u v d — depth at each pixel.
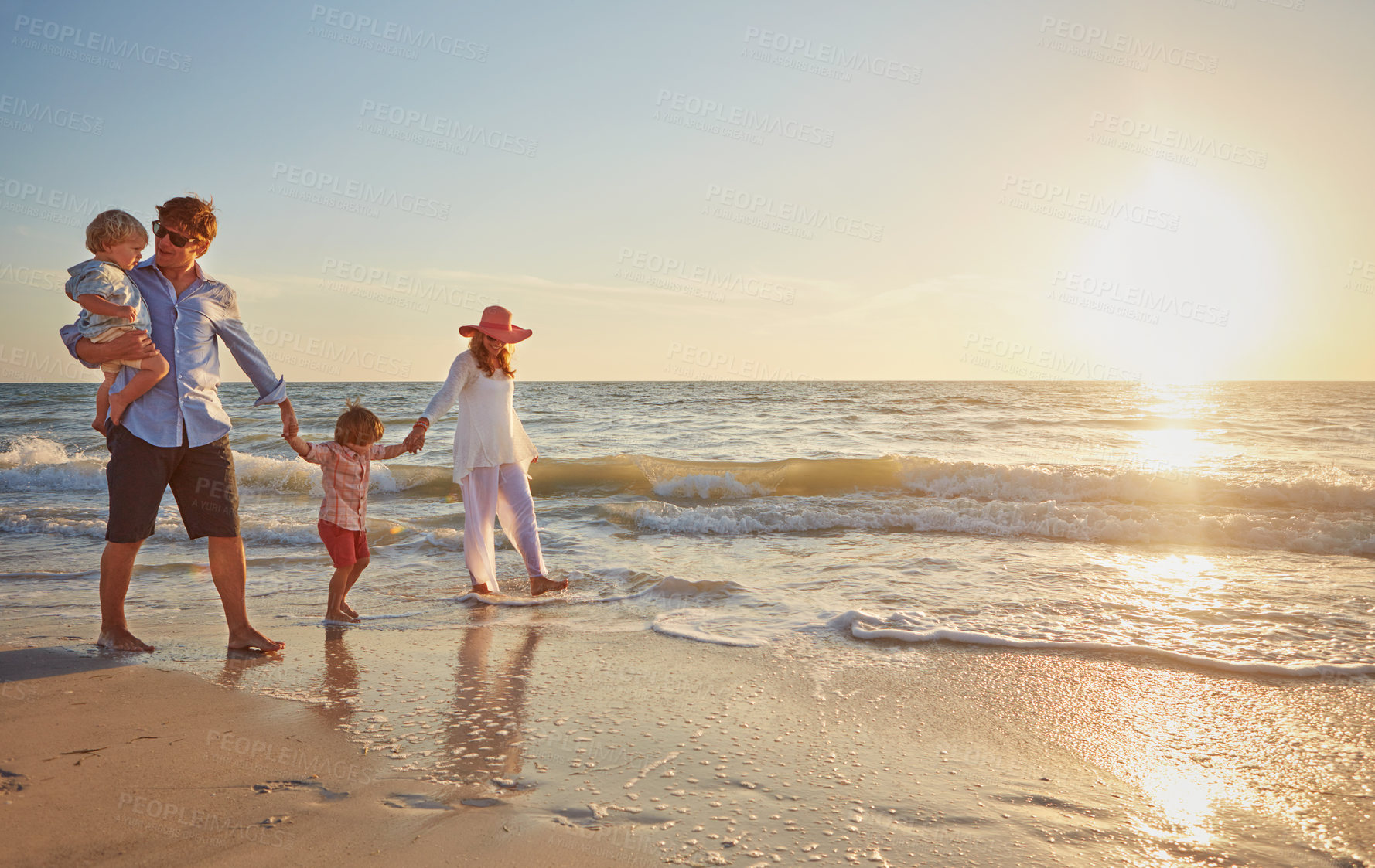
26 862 1.67
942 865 1.75
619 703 2.84
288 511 8.42
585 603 4.51
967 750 2.44
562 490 10.05
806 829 1.91
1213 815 2.03
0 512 7.70
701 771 2.26
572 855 1.76
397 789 2.10
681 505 8.91
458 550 6.21
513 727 2.59
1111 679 3.13
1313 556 5.93
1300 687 3.05
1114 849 1.84
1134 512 7.13
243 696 2.87
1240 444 16.28
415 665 3.29
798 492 9.87
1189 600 4.49
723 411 27.16
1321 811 2.04
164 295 3.31
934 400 36.25
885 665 3.32
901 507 7.74
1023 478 9.38
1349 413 26.00
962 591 4.74
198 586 4.91
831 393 47.97
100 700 2.81
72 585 4.93
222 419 3.43
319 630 3.91
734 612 4.24
